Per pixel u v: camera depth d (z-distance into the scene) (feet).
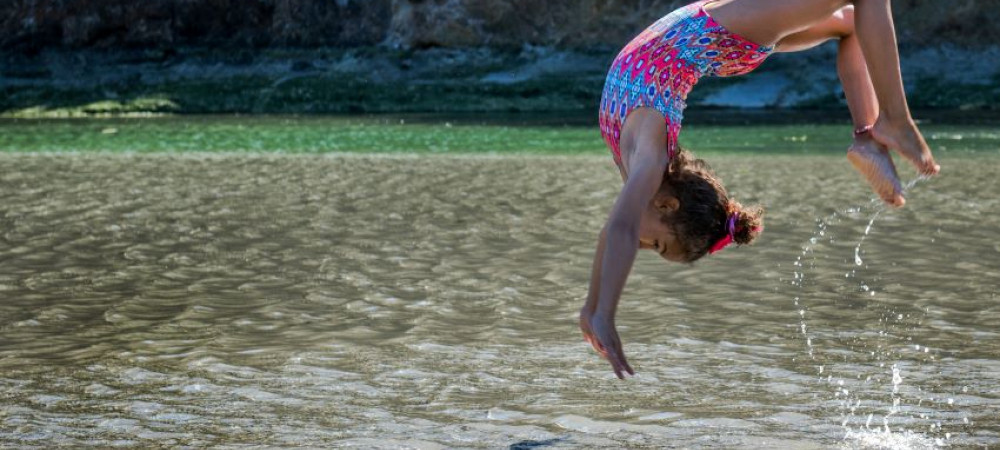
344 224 47.42
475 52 140.46
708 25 18.70
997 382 24.22
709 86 130.82
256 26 142.31
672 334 28.99
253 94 131.44
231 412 22.47
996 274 36.01
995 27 134.62
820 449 19.95
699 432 20.99
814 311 31.37
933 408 22.41
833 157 75.20
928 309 31.40
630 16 139.85
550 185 60.29
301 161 73.92
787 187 59.00
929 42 135.44
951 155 76.43
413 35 140.56
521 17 140.67
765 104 127.13
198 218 49.14
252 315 31.42
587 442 20.43
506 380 24.82
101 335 29.17
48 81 133.80
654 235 17.83
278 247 42.11
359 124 108.58
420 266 38.34
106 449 20.11
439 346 27.89
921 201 53.16
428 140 91.97
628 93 18.48
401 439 20.67
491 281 35.83
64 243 42.98
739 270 37.17
